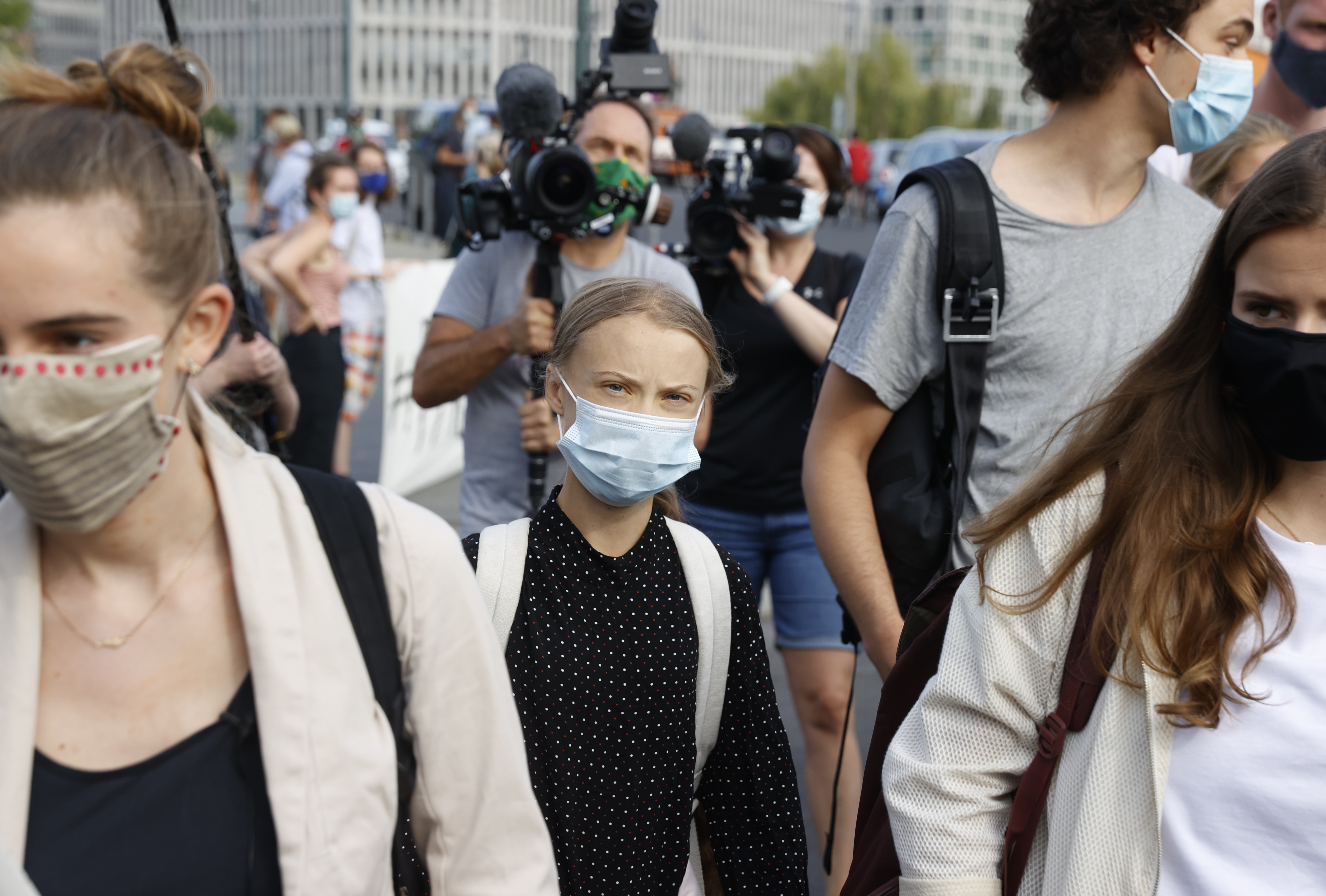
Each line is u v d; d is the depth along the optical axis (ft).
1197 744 4.99
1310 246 4.90
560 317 8.71
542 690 6.46
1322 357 4.90
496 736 4.56
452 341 11.10
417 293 23.98
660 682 6.59
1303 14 12.60
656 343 6.62
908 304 7.70
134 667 4.05
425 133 76.07
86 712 4.01
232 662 4.13
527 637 6.52
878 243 7.93
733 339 12.16
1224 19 7.36
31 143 3.64
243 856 3.99
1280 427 5.06
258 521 4.19
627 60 11.50
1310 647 5.01
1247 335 5.09
